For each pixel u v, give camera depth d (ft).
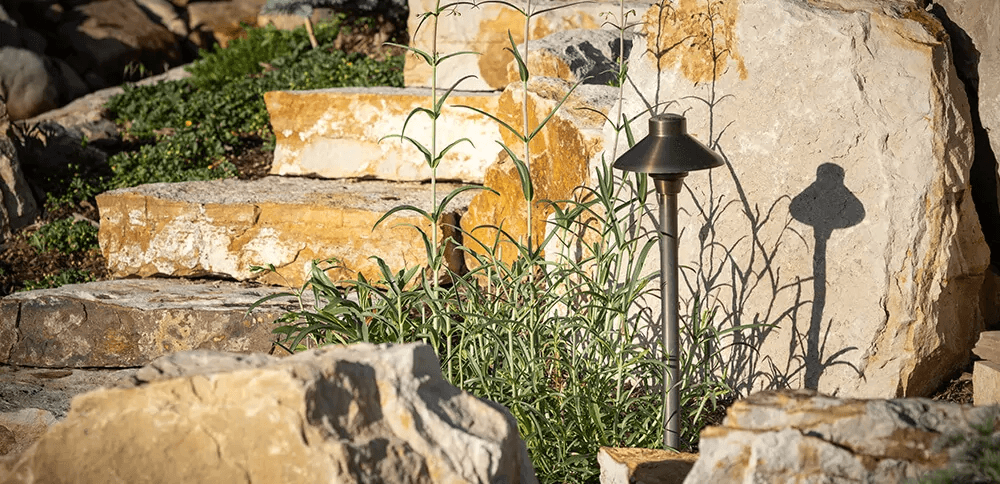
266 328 20.63
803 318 16.94
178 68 50.03
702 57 18.37
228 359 11.07
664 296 14.24
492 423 10.89
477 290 16.88
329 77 39.24
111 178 35.19
